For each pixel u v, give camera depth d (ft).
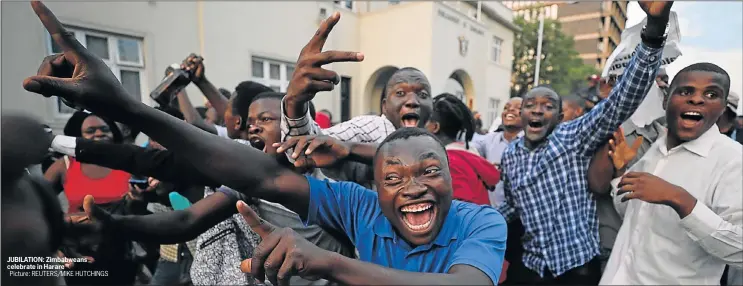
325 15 26.96
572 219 5.46
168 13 17.42
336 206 3.15
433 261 2.70
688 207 3.89
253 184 2.88
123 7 13.61
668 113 4.33
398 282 2.00
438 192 2.44
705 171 4.25
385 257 2.87
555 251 5.57
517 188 6.02
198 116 6.46
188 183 3.33
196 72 6.52
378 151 2.64
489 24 40.04
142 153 3.22
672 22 3.84
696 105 3.97
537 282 6.00
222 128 6.71
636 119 5.27
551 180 5.57
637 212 5.01
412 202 2.40
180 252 5.49
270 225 2.19
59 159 5.69
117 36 12.88
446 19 30.99
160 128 2.49
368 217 3.04
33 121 2.79
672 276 4.64
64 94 2.09
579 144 5.29
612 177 5.16
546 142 5.90
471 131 6.88
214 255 4.01
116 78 2.34
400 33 29.60
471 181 5.53
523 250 6.35
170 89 5.85
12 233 2.55
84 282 4.16
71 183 5.58
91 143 3.22
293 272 2.01
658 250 4.71
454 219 2.81
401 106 5.41
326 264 2.02
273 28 23.73
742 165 4.04
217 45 20.56
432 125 6.48
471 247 2.50
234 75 21.61
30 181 2.97
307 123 3.27
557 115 5.96
